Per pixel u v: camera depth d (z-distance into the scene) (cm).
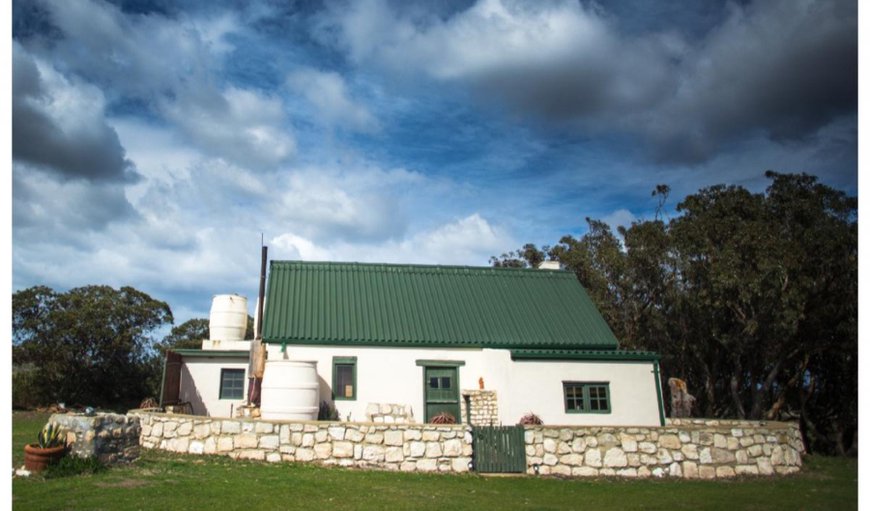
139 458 1298
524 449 1485
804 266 2275
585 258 3119
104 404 3344
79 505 902
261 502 1003
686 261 2606
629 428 1531
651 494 1280
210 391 2123
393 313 2177
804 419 2661
